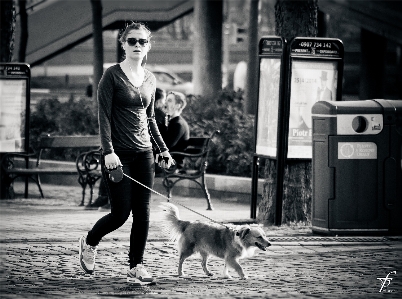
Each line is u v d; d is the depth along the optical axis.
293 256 12.31
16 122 19.59
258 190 18.31
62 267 11.30
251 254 10.65
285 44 15.12
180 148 17.95
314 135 14.29
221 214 16.86
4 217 16.14
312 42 15.21
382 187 14.16
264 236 10.49
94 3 27.73
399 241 13.72
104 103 10.15
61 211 17.22
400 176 14.23
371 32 33.50
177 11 32.69
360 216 14.12
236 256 10.57
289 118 15.25
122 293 9.68
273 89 15.66
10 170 19.30
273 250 12.79
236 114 21.97
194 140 18.11
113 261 11.76
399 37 31.75
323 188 14.16
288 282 10.49
